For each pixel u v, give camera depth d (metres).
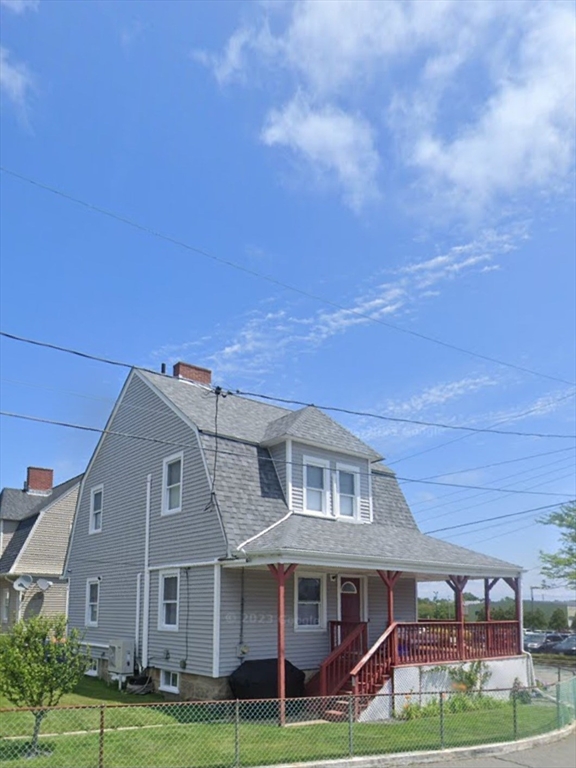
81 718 13.06
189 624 17.09
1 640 11.20
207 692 16.00
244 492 17.62
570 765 11.26
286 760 10.52
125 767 9.80
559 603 82.81
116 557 21.20
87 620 22.27
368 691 15.68
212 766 10.04
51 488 38.56
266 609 17.08
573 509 35.44
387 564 16.83
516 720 13.92
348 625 17.73
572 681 16.72
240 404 21.67
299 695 16.12
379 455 20.97
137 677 18.22
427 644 17.52
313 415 20.47
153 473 20.00
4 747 10.58
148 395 20.86
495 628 19.86
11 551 34.06
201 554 17.09
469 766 11.03
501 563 20.69
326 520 18.89
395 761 10.99
